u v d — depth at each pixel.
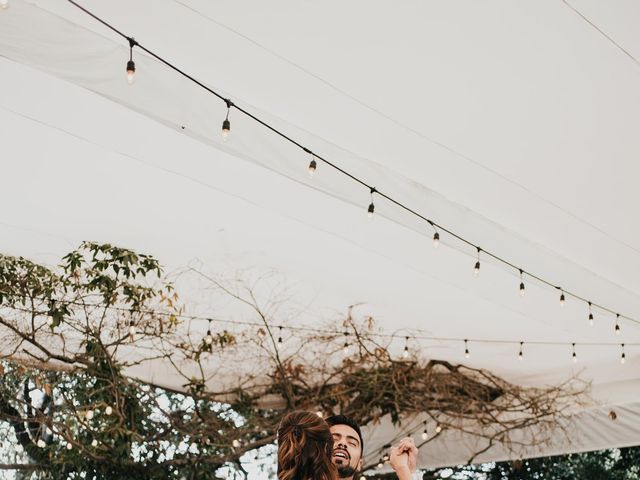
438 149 3.61
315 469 1.77
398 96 3.26
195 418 6.36
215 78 3.25
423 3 2.77
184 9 2.87
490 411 6.77
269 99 3.35
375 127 3.48
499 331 5.88
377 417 6.81
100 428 5.96
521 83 3.15
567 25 2.85
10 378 5.78
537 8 2.78
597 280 4.79
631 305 5.09
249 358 6.55
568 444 6.87
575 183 3.80
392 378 6.55
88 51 3.07
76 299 5.19
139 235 4.70
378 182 3.86
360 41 2.96
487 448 6.99
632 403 6.55
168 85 3.25
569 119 3.35
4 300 5.25
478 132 3.46
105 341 5.85
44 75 3.29
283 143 3.59
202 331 5.97
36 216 4.45
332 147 3.65
